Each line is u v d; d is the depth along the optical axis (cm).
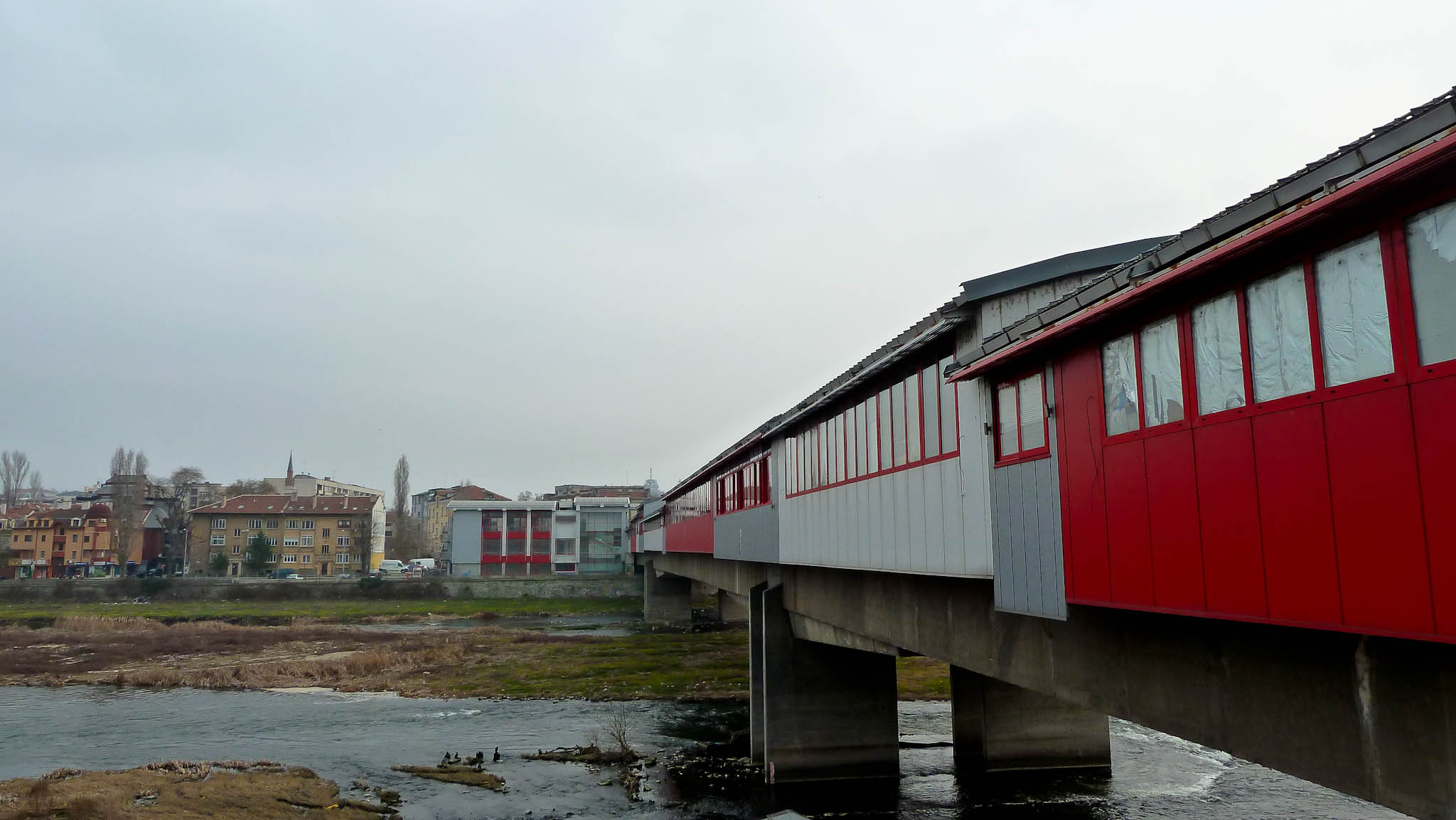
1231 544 742
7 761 2858
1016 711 2633
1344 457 630
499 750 2983
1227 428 751
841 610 2105
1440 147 516
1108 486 927
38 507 13562
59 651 5575
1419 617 566
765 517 2566
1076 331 968
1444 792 629
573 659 5091
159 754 2969
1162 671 949
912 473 1483
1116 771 2639
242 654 5497
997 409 1198
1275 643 788
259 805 2222
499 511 11362
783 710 2509
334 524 11588
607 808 2338
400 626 7325
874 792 2439
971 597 1425
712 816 2261
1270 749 795
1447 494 548
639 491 16800
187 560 11919
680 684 4197
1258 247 695
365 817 2217
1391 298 594
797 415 2092
